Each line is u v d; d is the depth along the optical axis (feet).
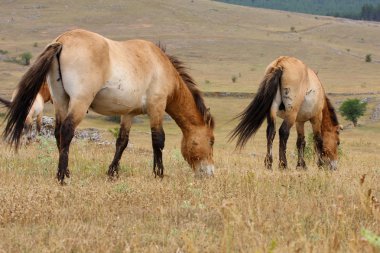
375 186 35.60
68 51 35.40
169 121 239.09
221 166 55.62
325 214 26.55
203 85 391.65
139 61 39.04
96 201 29.40
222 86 385.91
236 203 28.63
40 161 45.29
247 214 26.45
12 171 40.78
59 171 35.47
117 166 42.34
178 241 22.81
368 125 246.47
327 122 57.88
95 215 27.27
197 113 42.93
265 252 19.43
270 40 643.86
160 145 41.29
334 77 456.04
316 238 21.98
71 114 35.32
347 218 25.17
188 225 25.11
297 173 40.78
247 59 556.10
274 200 29.89
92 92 35.86
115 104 38.09
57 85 36.11
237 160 62.80
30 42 619.26
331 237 21.89
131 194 31.27
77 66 35.37
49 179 37.32
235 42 620.90
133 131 166.81
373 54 607.37
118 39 643.86
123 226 24.94
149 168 47.91
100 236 23.07
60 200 29.94
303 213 26.94
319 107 55.47
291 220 25.20
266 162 50.72
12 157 48.73
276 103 50.98
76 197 30.37
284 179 37.14
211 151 42.93
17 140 34.58
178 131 213.05
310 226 24.99
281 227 24.70
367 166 56.85
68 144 35.47
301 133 57.26
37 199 28.94
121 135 42.39
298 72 51.57
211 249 21.27
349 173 42.34
